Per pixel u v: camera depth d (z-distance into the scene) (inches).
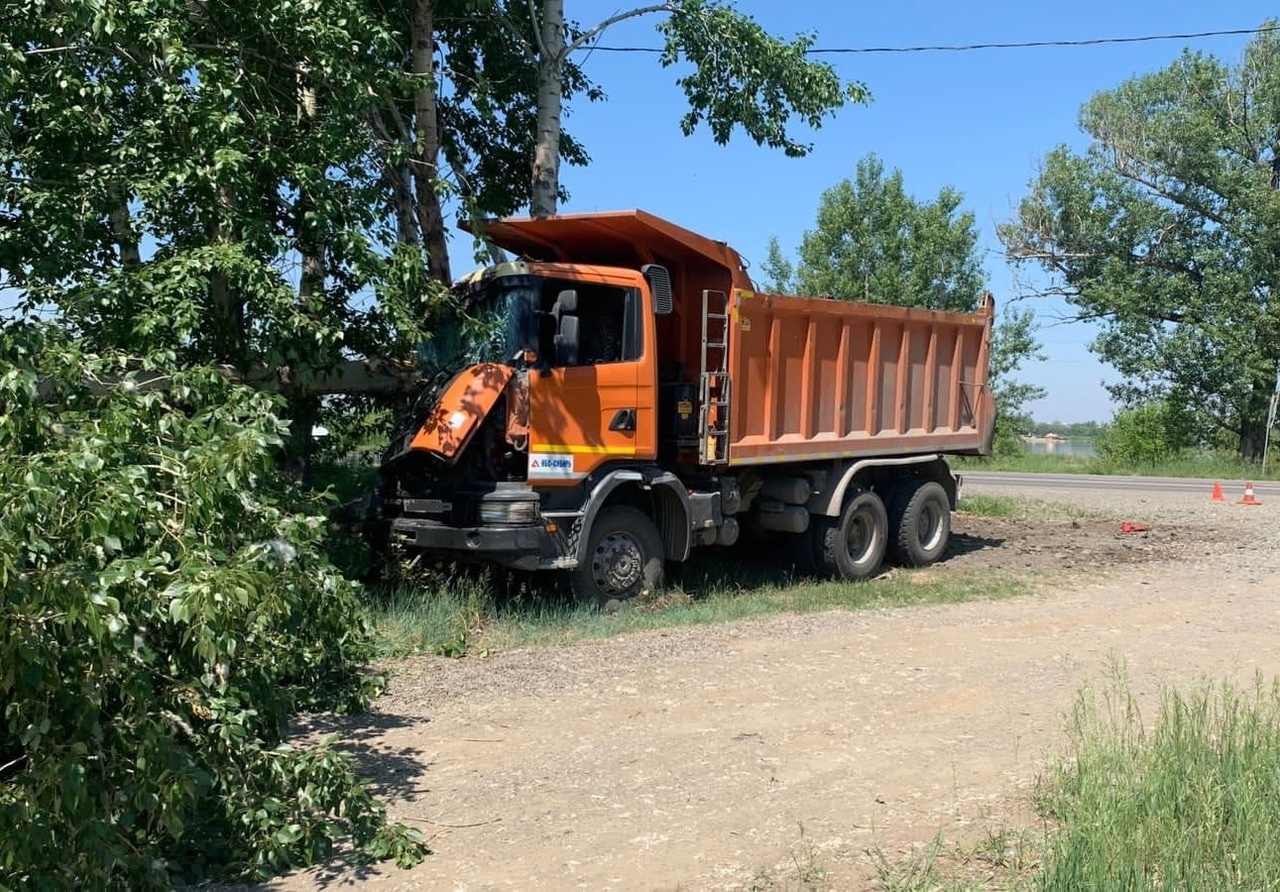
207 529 161.9
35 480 139.1
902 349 484.1
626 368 363.3
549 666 289.6
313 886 161.5
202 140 304.0
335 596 191.2
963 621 352.5
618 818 185.0
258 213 317.7
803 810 187.8
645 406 369.4
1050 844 160.7
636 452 366.9
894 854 167.6
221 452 163.9
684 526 387.2
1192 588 422.0
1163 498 842.8
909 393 492.1
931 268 1451.8
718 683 271.6
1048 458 1453.0
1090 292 1326.3
